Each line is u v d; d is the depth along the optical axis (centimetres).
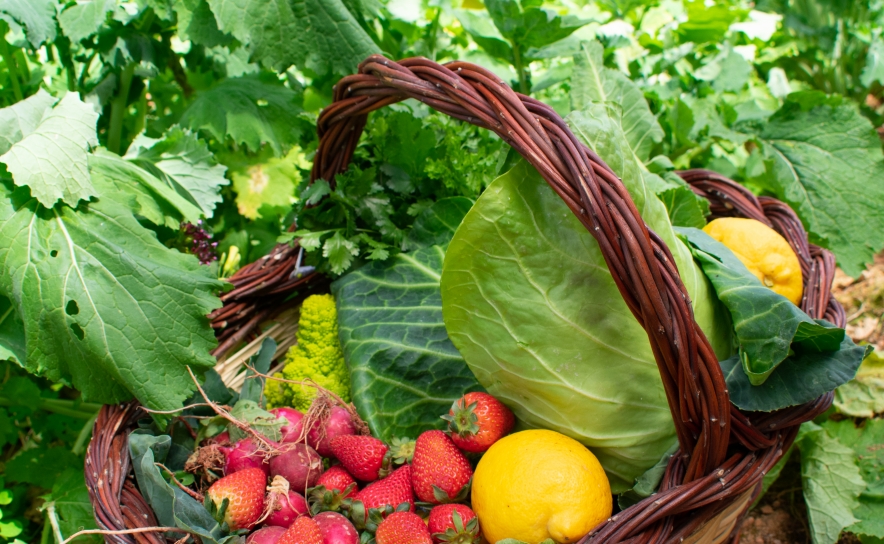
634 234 96
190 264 142
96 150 152
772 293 117
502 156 125
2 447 181
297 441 128
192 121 187
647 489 119
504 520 111
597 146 112
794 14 307
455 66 118
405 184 174
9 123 137
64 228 134
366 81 134
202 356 138
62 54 185
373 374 146
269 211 210
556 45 214
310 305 162
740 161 267
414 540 110
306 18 176
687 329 98
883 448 183
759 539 178
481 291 117
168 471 120
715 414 104
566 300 114
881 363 198
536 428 129
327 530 114
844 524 163
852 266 209
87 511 152
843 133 215
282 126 193
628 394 119
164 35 198
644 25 292
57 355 132
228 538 113
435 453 121
